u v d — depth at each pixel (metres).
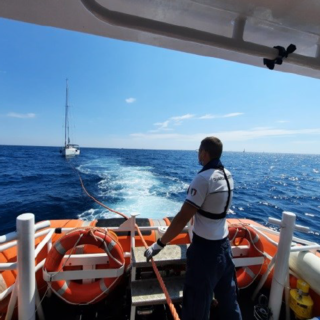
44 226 2.02
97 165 25.81
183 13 1.06
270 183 19.53
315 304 2.20
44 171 21.11
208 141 1.69
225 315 1.65
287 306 2.29
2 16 1.05
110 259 2.24
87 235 2.21
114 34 1.21
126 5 1.02
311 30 1.13
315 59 1.16
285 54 1.08
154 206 9.19
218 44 1.01
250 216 9.43
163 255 2.18
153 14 1.09
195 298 1.55
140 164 28.94
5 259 2.26
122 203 9.59
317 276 2.13
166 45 1.34
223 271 1.60
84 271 2.19
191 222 2.63
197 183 1.55
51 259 2.15
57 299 2.47
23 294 1.80
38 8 0.98
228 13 1.03
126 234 2.88
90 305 2.41
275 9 0.98
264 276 2.40
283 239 2.14
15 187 13.80
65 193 11.74
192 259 1.59
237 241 2.96
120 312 2.34
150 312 2.21
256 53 1.07
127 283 2.66
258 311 2.22
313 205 11.77
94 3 0.83
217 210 1.57
